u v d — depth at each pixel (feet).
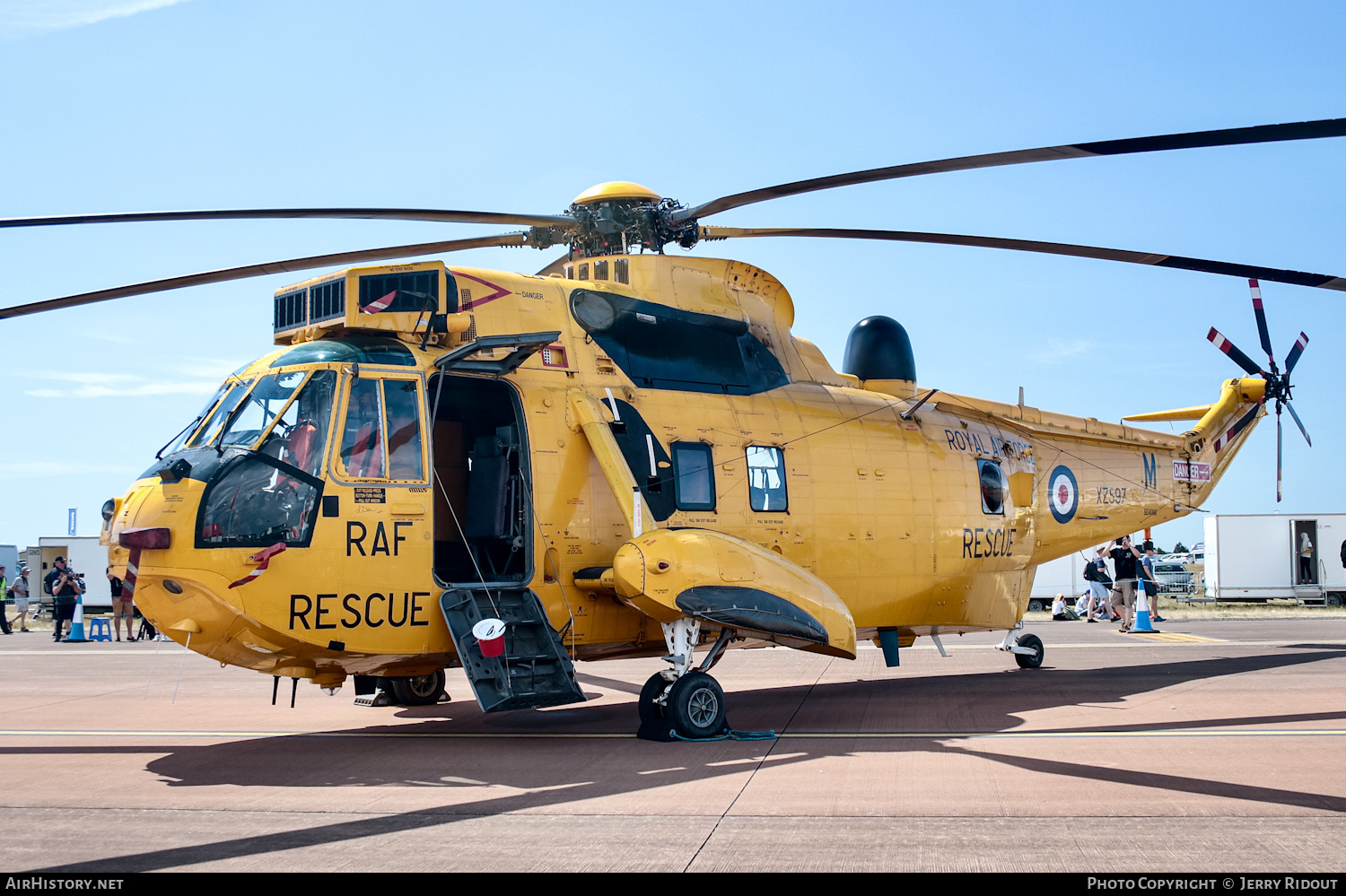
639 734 30.07
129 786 23.89
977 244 33.68
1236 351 56.34
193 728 33.19
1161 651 55.77
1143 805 20.80
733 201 33.94
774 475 35.88
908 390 43.68
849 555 37.42
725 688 43.47
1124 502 51.60
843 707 36.88
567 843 18.29
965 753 27.02
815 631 30.48
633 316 34.81
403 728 32.86
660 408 34.01
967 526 41.63
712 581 29.25
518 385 31.45
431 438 29.22
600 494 32.14
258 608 26.25
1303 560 111.14
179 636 26.76
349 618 27.27
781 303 39.96
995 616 44.80
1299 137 24.32
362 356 29.09
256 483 26.86
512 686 27.63
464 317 30.76
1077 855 17.30
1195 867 16.53
